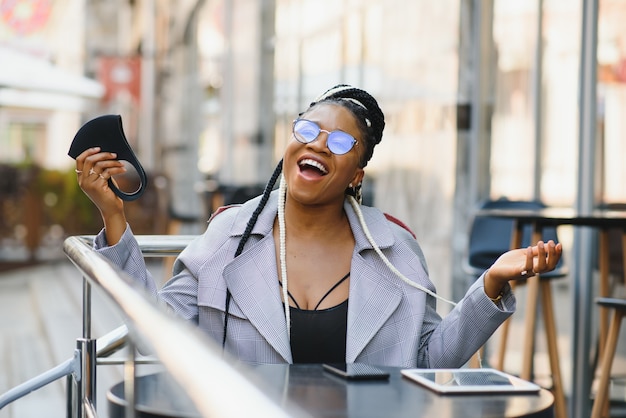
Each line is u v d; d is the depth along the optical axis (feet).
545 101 16.33
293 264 6.30
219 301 6.21
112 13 55.52
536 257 5.25
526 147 16.79
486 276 5.58
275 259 6.29
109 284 4.01
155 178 43.34
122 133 6.33
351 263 6.26
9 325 22.36
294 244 6.34
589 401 14.89
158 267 34.60
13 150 65.36
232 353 6.13
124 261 6.36
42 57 51.08
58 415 13.55
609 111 14.89
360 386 4.35
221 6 40.60
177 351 2.72
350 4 22.65
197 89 42.83
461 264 18.49
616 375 14.19
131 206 42.83
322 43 25.07
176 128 44.47
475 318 5.64
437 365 5.89
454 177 18.62
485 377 4.49
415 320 6.12
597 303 11.57
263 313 6.09
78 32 56.59
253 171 32.73
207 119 41.68
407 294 6.19
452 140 18.60
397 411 3.87
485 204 14.65
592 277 15.05
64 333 21.09
